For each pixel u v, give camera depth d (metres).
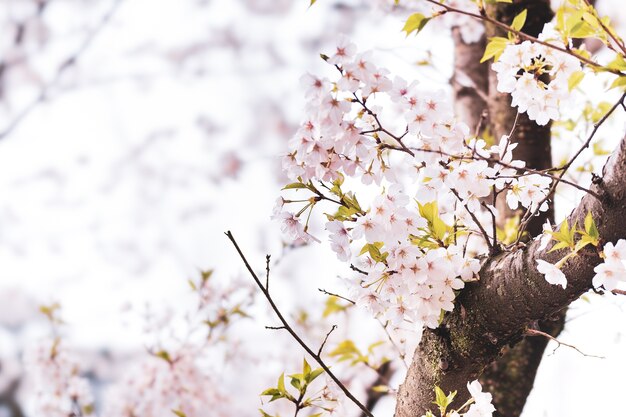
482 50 2.81
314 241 2.34
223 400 4.19
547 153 2.70
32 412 3.97
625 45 2.26
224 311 3.83
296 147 2.29
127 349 7.13
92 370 6.98
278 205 2.34
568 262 2.27
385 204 2.32
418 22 2.30
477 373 2.39
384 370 2.83
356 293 2.37
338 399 2.45
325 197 2.34
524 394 2.68
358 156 2.29
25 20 7.08
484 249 2.59
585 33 2.26
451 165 2.34
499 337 2.37
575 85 2.24
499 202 2.67
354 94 2.29
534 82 2.33
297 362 4.71
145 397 4.10
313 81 2.27
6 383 6.87
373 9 2.92
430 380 2.40
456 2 2.75
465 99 2.82
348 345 2.72
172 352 4.04
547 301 2.31
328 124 2.27
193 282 3.86
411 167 2.36
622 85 2.22
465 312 2.38
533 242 2.32
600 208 2.24
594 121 2.71
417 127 2.31
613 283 2.22
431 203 2.38
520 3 2.68
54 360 4.02
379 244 2.36
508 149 2.37
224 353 4.41
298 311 3.78
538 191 2.37
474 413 2.35
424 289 2.33
